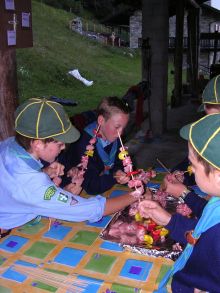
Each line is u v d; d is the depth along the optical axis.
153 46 6.05
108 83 18.03
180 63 9.88
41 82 15.42
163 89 6.33
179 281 1.34
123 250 1.73
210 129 1.19
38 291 1.48
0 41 2.45
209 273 1.22
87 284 1.50
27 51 17.66
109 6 42.56
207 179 1.21
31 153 1.77
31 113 1.71
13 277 1.57
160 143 6.21
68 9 40.66
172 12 10.35
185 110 9.35
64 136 1.72
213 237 1.21
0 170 1.80
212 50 24.02
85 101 13.27
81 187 2.30
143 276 1.55
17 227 1.97
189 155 1.25
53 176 2.18
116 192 2.39
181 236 1.55
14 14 2.60
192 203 1.90
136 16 29.28
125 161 1.98
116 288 1.47
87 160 2.30
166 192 2.10
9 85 2.99
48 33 24.84
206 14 25.64
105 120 2.31
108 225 1.91
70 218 1.81
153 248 1.70
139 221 1.91
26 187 1.75
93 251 1.74
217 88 2.06
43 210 1.79
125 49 28.77
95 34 30.42
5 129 3.02
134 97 4.89
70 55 21.44
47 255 1.72
